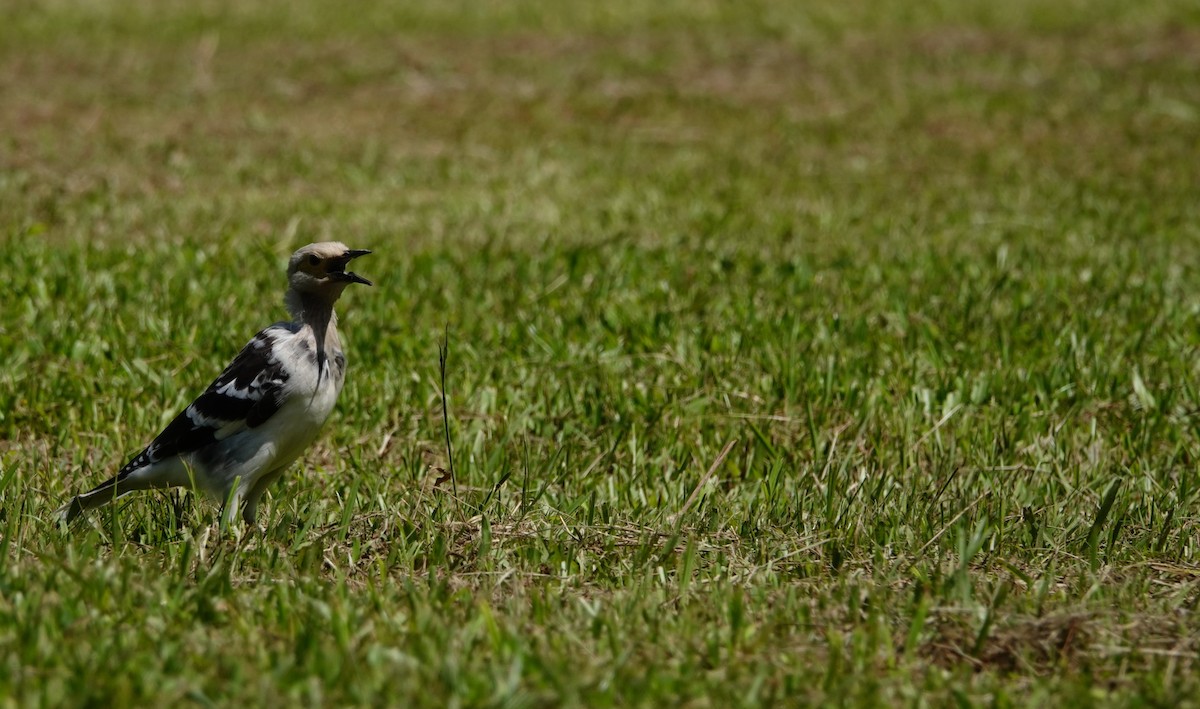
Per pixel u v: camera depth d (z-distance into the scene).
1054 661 7.48
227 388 8.90
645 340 13.52
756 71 29.84
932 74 29.20
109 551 8.69
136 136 23.89
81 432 11.23
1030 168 22.52
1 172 20.73
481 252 16.69
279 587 8.00
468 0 37.19
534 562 8.71
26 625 7.34
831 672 7.18
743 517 9.52
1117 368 12.82
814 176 22.11
